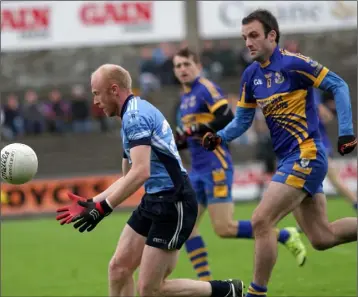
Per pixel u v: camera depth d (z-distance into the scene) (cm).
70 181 5619
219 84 7238
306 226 2259
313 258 3331
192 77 2789
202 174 2733
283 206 2125
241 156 6688
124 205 5634
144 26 5588
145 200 1972
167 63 7419
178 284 2000
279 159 2198
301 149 2125
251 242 3897
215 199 2711
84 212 1827
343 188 3856
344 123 2089
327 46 8375
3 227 4881
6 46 5531
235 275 3036
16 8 5503
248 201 5738
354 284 2773
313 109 2159
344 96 2091
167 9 5584
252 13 2144
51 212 5538
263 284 2156
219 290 2052
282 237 2753
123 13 5569
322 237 2252
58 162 6931
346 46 8369
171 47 8100
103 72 1916
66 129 7150
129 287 2047
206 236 4131
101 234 4388
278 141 2177
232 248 3719
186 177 1973
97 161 6962
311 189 2138
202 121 2773
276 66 2138
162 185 1930
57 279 3114
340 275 2952
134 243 2016
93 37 5584
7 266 3462
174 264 1962
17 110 6881
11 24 5516
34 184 5544
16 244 4125
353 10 5616
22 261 3588
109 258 3584
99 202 1830
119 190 1812
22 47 5541
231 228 2703
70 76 8356
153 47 8356
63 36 5562
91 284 2978
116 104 1933
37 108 7069
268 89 2161
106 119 7294
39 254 3772
